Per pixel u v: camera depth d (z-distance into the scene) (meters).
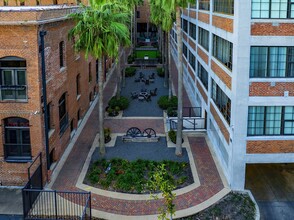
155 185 17.89
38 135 20.97
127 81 50.59
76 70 30.45
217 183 22.23
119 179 22.16
